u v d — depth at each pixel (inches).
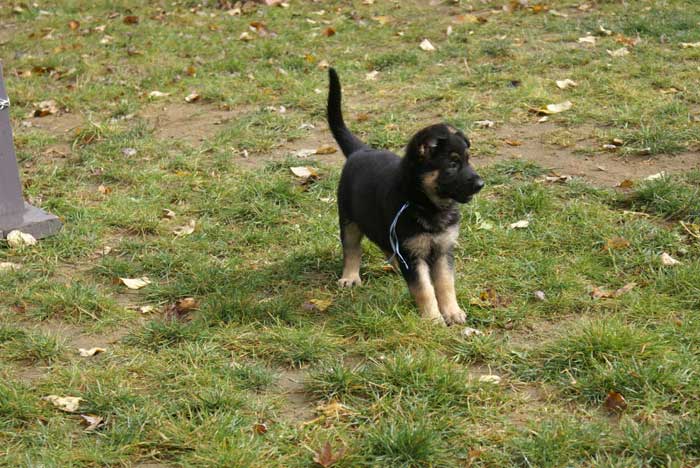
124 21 685.3
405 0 695.1
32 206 370.3
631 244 322.3
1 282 315.0
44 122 498.6
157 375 253.8
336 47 595.2
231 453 213.9
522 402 236.7
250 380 249.1
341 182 314.0
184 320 290.2
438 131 272.5
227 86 533.0
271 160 427.2
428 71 534.6
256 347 267.3
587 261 313.6
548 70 514.9
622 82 484.1
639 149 404.8
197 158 430.9
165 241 349.1
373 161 302.7
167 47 616.1
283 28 644.1
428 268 287.3
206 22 675.4
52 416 234.8
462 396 237.6
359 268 320.2
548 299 289.7
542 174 389.4
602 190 367.2
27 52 625.0
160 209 380.2
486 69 522.6
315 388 244.8
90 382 250.2
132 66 580.7
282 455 216.2
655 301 282.5
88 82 554.3
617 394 230.8
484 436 220.8
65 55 607.5
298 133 457.4
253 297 301.4
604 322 263.9
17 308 296.2
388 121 459.5
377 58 556.4
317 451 216.2
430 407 232.4
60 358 267.1
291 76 541.3
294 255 333.7
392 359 252.7
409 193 275.7
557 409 232.4
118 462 216.5
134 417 230.1
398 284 311.4
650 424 221.9
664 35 547.8
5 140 344.5
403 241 279.7
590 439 215.0
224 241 350.3
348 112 479.5
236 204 378.3
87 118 499.5
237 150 442.6
